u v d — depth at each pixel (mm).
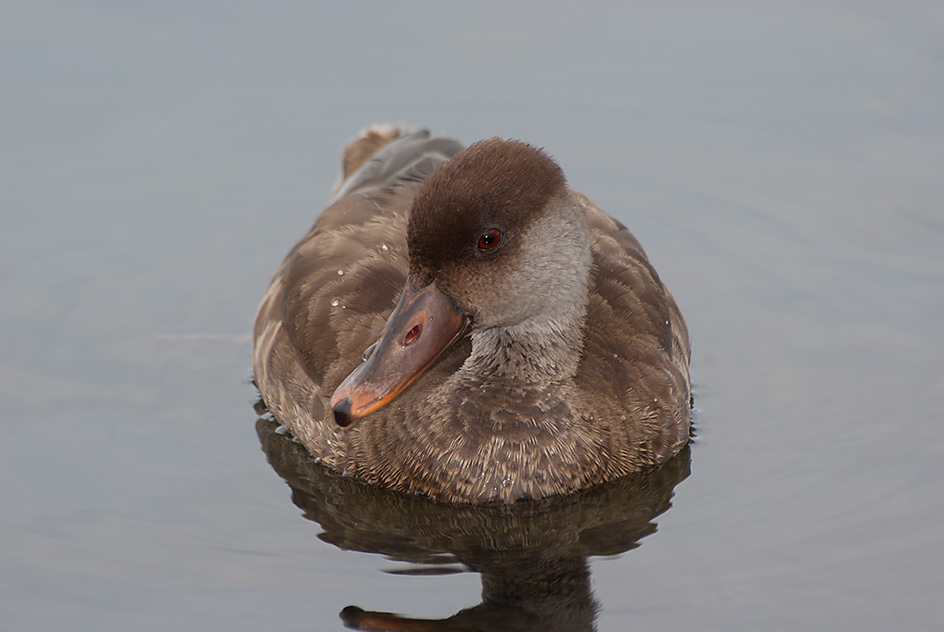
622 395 13031
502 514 12508
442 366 13094
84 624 10859
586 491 12758
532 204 11930
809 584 11070
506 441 12562
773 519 12047
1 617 10938
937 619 10609
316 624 10781
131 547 11922
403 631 10680
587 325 13328
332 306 13617
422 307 11930
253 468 13320
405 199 14500
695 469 13039
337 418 11703
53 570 11562
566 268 12336
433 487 12695
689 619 10695
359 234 14211
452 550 11891
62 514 12383
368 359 11891
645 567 11445
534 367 12594
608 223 14570
